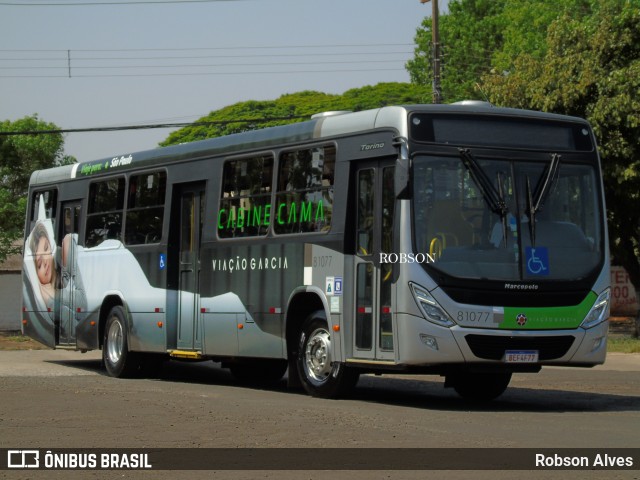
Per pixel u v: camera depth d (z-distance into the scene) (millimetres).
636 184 29641
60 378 19656
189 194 18844
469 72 65438
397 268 13758
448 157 13930
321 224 15297
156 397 15477
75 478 8961
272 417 12750
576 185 14531
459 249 13750
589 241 14453
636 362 24516
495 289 13750
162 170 19422
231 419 12562
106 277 20828
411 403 15102
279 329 16078
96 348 21094
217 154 17969
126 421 12438
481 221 13914
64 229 22672
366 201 14586
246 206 17094
